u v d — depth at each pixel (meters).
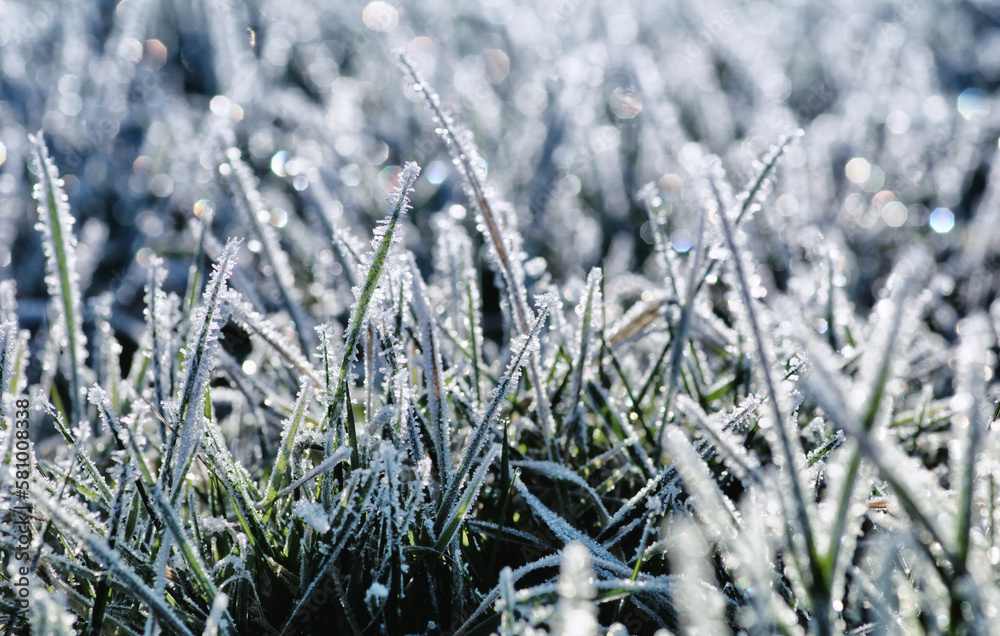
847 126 0.76
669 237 0.66
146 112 0.90
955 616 0.31
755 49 0.93
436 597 0.34
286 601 0.35
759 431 0.38
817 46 1.04
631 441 0.37
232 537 0.35
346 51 1.10
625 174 0.77
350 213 0.65
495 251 0.38
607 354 0.41
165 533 0.33
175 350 0.38
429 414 0.37
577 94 0.75
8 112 0.79
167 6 1.11
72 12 0.89
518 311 0.38
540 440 0.39
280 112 0.85
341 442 0.35
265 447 0.40
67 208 0.39
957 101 0.90
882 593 0.32
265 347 0.39
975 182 0.76
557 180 0.71
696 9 0.98
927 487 0.33
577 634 0.30
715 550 0.34
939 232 0.65
